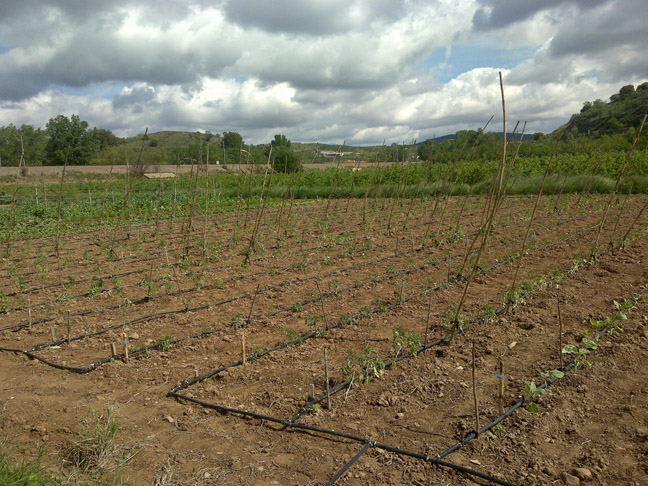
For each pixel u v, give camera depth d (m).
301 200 22.62
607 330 4.97
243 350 4.84
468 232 11.79
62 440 3.62
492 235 11.20
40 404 4.23
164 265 9.73
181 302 7.19
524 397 3.80
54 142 52.97
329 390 4.18
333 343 5.31
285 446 3.48
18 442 3.58
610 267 7.56
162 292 7.69
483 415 3.66
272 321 6.12
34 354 5.40
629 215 12.64
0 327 6.38
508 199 17.66
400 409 3.87
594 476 2.90
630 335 4.85
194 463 3.32
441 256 9.28
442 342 5.11
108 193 27.69
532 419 3.55
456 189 20.19
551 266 7.66
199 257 10.38
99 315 6.75
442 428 3.55
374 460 3.23
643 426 3.34
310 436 3.59
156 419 3.92
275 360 4.94
